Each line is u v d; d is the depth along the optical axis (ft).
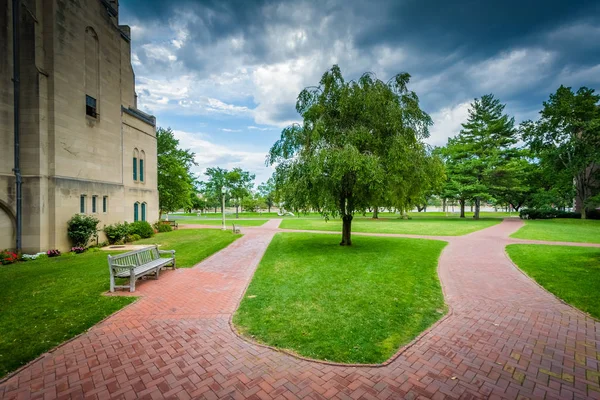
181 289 25.46
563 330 16.80
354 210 48.16
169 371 13.03
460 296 22.94
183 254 42.42
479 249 45.14
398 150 37.27
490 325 17.58
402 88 41.86
